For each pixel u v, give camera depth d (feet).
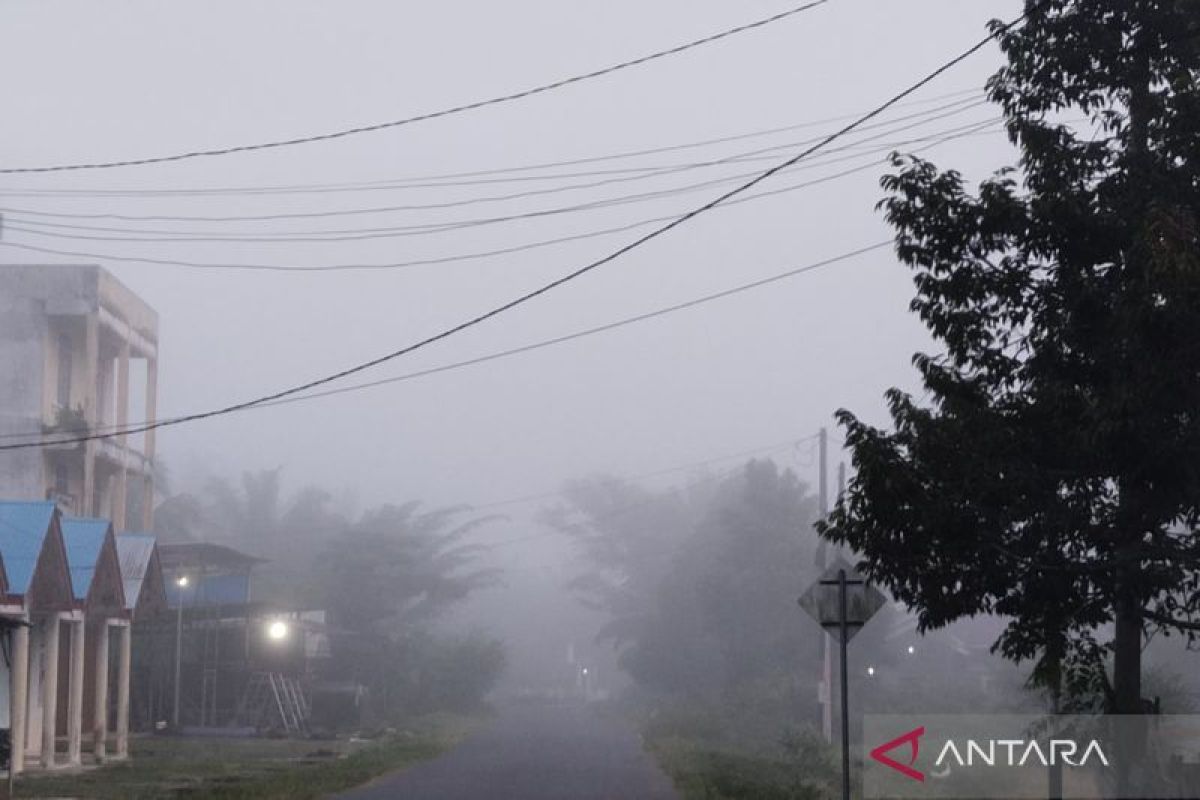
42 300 279.90
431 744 277.64
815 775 196.24
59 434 274.98
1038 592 96.32
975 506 94.73
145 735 312.50
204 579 371.56
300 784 180.14
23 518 193.67
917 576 96.73
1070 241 95.76
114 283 294.25
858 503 95.55
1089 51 97.19
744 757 233.35
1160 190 93.45
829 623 120.16
